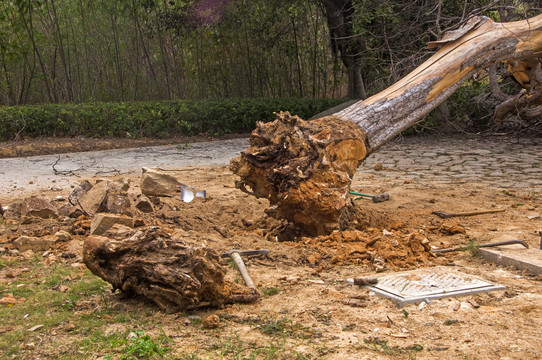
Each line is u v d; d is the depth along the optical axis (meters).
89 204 7.52
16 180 11.28
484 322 4.00
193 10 23.58
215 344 3.68
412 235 6.12
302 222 6.76
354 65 21.44
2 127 17.97
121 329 3.96
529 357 3.41
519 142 16.80
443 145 16.81
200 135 20.81
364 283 4.83
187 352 3.55
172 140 19.53
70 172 12.38
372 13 17.55
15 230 6.89
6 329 3.96
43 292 4.79
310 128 6.97
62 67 25.16
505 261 5.56
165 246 4.40
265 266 5.58
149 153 16.06
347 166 7.22
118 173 12.24
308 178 6.52
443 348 3.58
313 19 25.83
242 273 5.11
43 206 7.45
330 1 20.50
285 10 24.09
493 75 14.58
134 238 4.50
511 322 3.99
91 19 24.81
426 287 4.71
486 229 7.02
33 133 18.78
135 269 4.39
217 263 4.44
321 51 26.58
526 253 5.69
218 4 23.73
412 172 12.05
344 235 6.44
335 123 7.34
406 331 3.88
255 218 7.88
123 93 24.72
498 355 3.45
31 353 3.56
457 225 7.06
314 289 4.84
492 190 9.71
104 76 25.73
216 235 6.74
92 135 19.27
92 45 25.06
